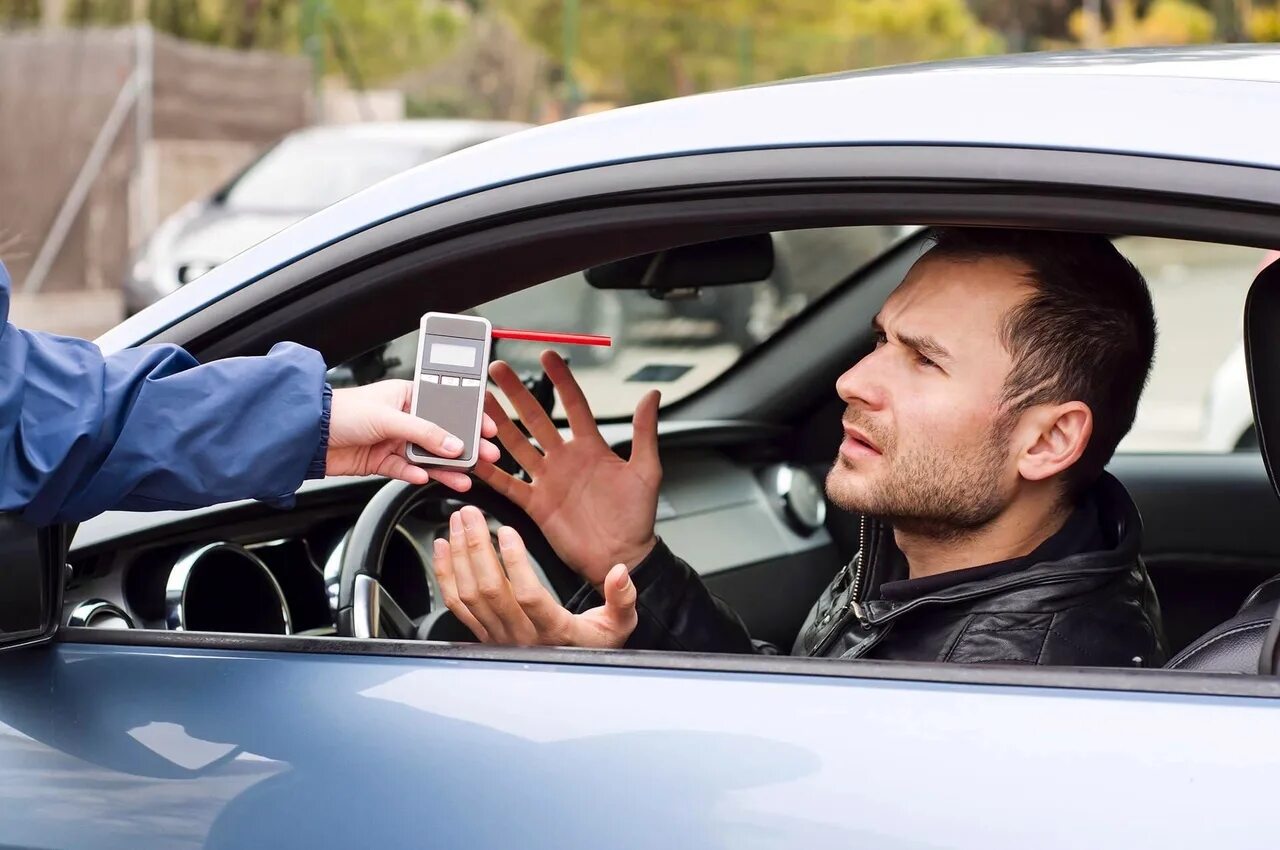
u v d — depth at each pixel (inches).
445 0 829.8
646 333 116.0
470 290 49.8
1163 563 96.8
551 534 68.3
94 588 57.2
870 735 41.1
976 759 39.9
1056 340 51.4
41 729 47.3
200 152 492.7
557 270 49.6
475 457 47.4
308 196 338.3
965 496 52.7
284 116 540.4
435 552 53.4
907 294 53.5
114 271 455.8
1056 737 39.7
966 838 38.9
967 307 52.1
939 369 52.4
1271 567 96.0
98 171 458.0
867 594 60.9
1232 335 394.0
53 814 46.1
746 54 786.8
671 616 67.8
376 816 43.7
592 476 68.7
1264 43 51.6
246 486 44.8
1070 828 38.3
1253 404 47.6
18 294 425.7
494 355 104.7
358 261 48.9
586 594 70.9
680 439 92.9
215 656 48.1
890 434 53.2
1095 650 52.0
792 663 43.4
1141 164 40.4
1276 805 37.2
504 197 47.5
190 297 50.6
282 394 45.0
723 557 89.8
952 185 42.2
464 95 765.9
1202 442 180.9
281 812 44.4
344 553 61.9
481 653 46.3
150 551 60.1
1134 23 1184.8
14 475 43.1
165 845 45.0
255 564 60.4
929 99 44.1
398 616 64.4
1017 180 41.4
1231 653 47.1
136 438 43.9
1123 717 39.6
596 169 46.6
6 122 442.9
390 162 347.3
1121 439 54.3
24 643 46.9
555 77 782.5
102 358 45.4
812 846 40.0
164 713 46.9
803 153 44.1
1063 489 53.9
